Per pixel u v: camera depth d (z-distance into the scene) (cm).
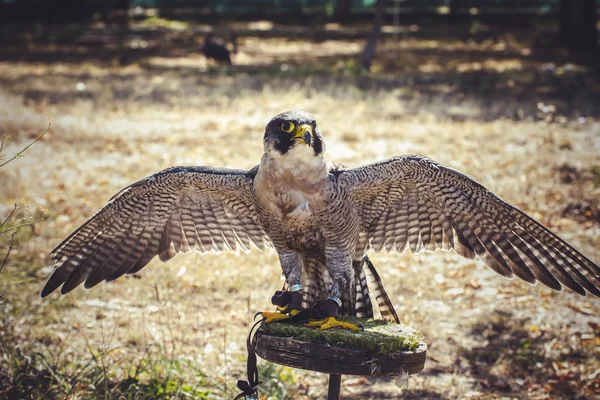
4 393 475
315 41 3594
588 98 1759
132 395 488
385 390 562
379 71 2330
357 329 384
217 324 639
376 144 1241
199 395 499
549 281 402
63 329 609
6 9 4119
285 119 379
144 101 1634
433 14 4456
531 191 972
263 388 519
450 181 406
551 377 573
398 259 803
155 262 763
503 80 2088
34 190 964
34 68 2345
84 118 1436
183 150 1191
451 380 571
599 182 1000
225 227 457
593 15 3147
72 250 439
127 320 634
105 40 3262
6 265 718
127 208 438
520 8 4597
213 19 4550
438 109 1565
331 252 414
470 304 700
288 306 410
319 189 391
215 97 1684
